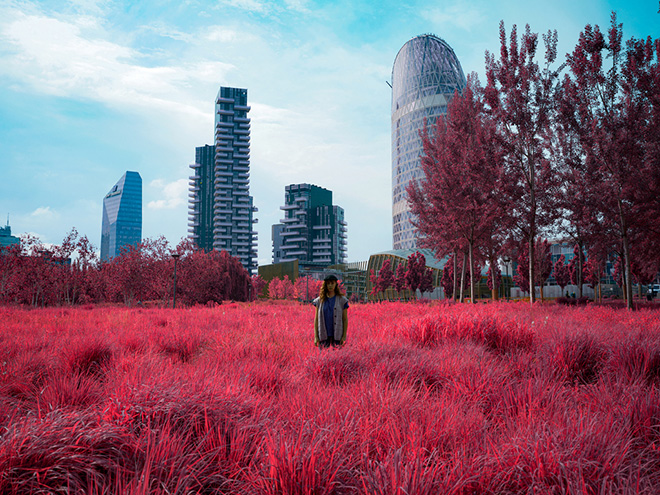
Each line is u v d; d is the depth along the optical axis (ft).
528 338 19.51
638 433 8.41
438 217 86.53
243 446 7.23
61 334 25.44
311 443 6.64
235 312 50.96
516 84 72.90
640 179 61.11
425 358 14.24
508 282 279.69
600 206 68.69
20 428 6.53
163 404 8.38
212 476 6.57
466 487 6.17
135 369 11.69
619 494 5.89
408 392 10.21
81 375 12.29
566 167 74.54
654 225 70.08
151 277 102.53
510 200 72.43
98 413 7.94
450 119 89.81
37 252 98.84
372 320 34.45
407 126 545.44
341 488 6.17
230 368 13.23
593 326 25.02
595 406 9.79
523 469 6.57
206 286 115.96
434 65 541.34
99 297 128.06
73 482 5.65
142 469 6.21
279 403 9.86
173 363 16.65
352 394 10.33
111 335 23.54
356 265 567.59
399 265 264.93
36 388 11.60
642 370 13.34
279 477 6.07
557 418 8.43
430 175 96.78
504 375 12.30
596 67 62.75
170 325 31.94
